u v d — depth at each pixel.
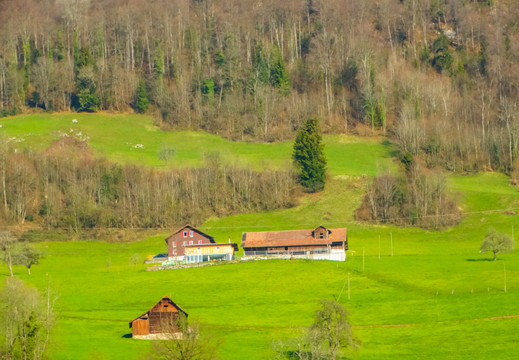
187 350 179.38
